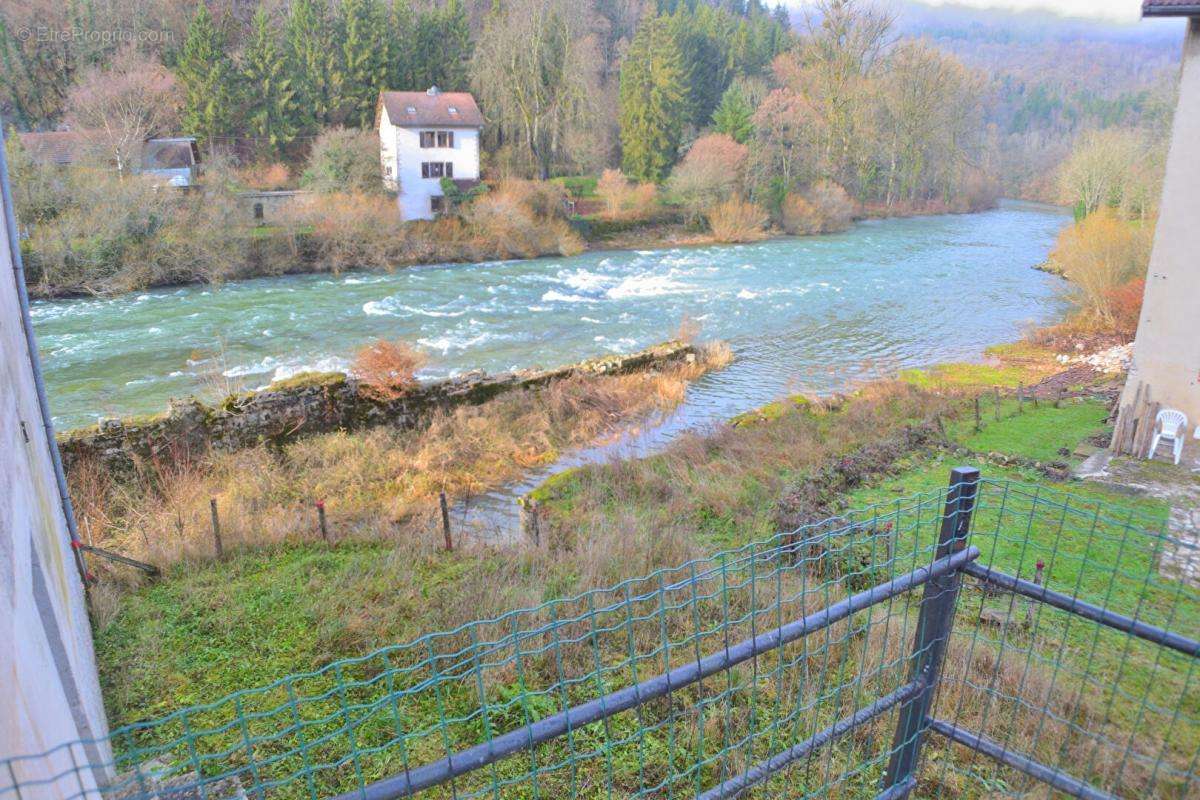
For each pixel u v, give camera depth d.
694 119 66.38
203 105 46.88
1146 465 14.42
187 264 33.34
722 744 6.14
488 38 53.09
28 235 30.98
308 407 16.06
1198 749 5.21
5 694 2.62
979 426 17.30
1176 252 14.03
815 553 10.25
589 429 18.36
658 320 29.80
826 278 38.19
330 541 10.89
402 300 31.66
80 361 23.30
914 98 62.41
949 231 55.16
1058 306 32.78
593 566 9.70
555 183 48.31
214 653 7.98
